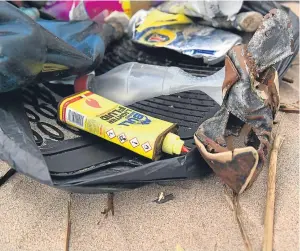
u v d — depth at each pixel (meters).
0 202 0.48
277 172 0.50
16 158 0.44
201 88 0.57
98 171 0.47
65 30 0.59
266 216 0.45
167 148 0.47
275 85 0.47
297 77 0.68
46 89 0.59
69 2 0.69
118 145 0.50
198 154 0.47
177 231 0.45
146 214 0.46
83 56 0.55
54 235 0.45
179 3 0.68
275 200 0.47
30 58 0.48
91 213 0.47
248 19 0.65
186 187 0.49
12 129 0.47
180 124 0.54
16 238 0.45
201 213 0.46
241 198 0.48
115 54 0.67
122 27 0.69
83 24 0.61
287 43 0.45
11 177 0.51
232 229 0.44
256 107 0.45
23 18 0.49
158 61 0.66
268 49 0.44
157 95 0.58
